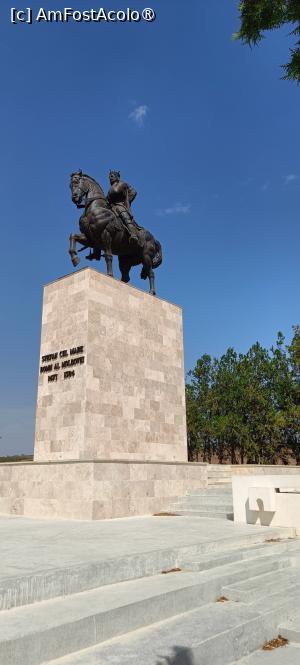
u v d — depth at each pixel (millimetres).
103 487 12828
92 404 14953
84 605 4820
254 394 35750
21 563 5773
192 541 7918
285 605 5852
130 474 13773
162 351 18656
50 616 4449
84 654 4234
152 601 5148
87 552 6691
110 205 18906
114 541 7953
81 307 15922
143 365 17500
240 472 21141
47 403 15875
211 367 40031
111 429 15453
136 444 16359
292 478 11703
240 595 6023
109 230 17609
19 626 4164
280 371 36656
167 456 17656
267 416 35562
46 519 12758
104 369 15719
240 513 11617
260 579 6750
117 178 19266
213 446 39469
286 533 9914
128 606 4875
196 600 5742
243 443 36156
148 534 9031
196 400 39500
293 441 35969
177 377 19172
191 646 4496
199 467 16672
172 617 5324
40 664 3988
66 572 5277
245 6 5910
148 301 18531
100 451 14867
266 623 5441
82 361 15227
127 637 4684
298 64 5875
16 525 11008
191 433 38938
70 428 14906
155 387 17859
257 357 38125
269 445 35938
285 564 7680
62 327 16312
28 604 4828
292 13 5789
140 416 16797
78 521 12047
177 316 20047
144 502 14031
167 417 18109
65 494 13156
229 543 8242
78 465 13016
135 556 6223
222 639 4797
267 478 11438
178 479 15617
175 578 6176
